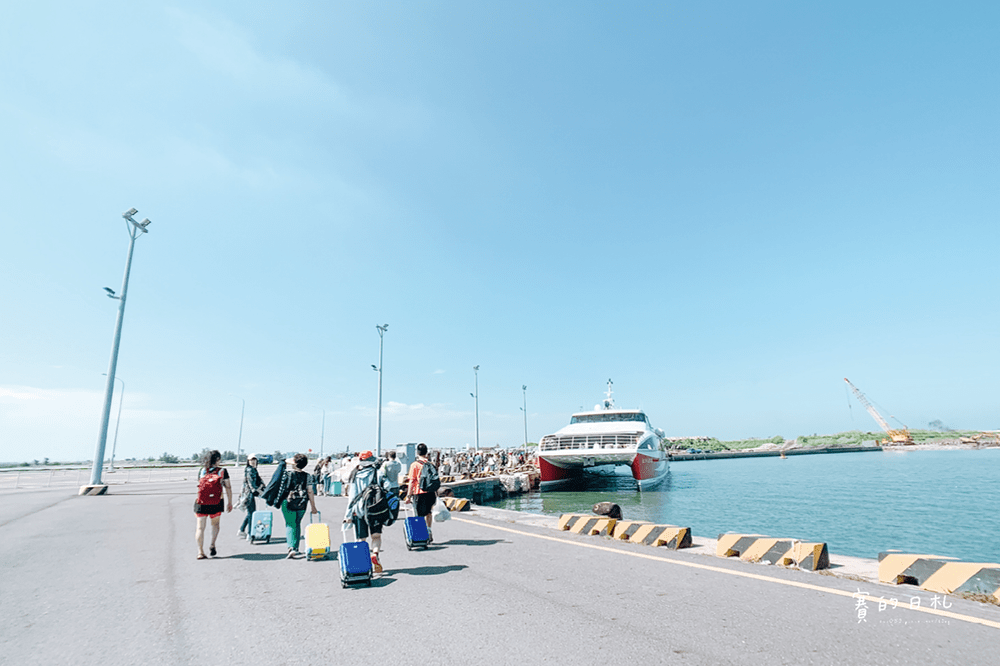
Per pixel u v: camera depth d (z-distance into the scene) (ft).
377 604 18.07
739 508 90.58
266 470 149.07
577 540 30.89
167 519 42.91
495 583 20.77
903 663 12.14
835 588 19.03
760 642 13.71
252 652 13.71
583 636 14.51
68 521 41.50
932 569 18.66
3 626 16.03
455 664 12.71
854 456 344.08
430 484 29.12
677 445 495.00
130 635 15.16
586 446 120.26
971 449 385.29
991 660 12.22
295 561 25.81
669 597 18.26
